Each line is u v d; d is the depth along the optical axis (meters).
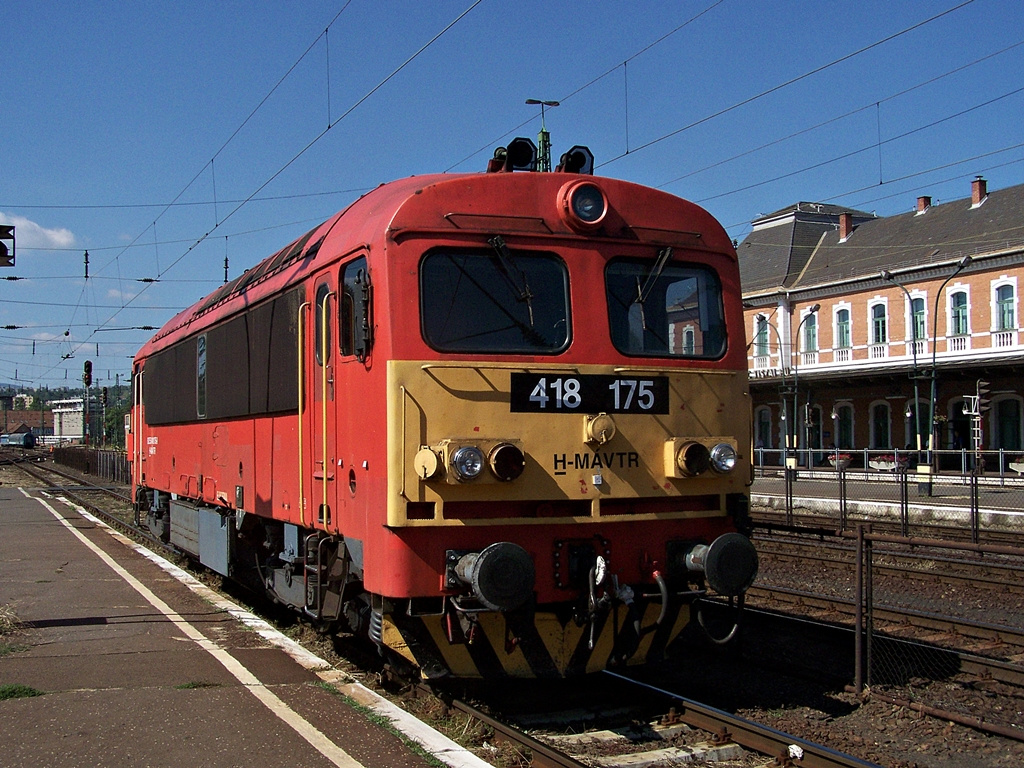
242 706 6.57
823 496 27.31
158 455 15.72
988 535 18.91
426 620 6.74
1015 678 8.19
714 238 7.62
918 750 6.64
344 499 7.25
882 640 9.30
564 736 6.66
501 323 6.77
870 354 44.53
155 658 8.05
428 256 6.65
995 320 39.16
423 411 6.46
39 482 41.75
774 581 13.67
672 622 7.38
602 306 7.04
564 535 6.79
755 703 7.69
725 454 7.18
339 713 6.42
